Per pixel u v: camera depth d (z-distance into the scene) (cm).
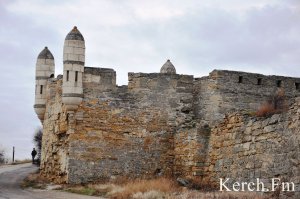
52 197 2948
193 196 2658
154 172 3666
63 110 3631
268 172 2750
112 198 2911
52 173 3734
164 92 3750
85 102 3575
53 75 4025
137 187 3009
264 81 3819
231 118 3181
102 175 3562
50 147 3806
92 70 3609
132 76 3716
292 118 2611
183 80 3791
